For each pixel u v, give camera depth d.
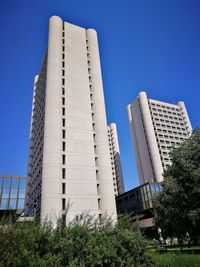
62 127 54.75
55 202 44.84
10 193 49.84
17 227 7.88
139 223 10.95
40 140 61.16
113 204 51.06
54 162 48.84
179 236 28.59
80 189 49.59
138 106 128.25
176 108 136.62
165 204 28.45
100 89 65.69
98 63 70.00
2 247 6.83
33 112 87.25
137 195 70.94
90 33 74.31
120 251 9.01
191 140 26.06
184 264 11.88
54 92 57.06
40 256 7.47
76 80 62.97
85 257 8.02
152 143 114.12
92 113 61.72
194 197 22.05
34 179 64.62
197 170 21.92
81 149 54.38
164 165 112.50
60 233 8.64
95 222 9.91
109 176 54.16
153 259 10.14
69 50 66.69
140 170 116.38
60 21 70.00
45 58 68.19
